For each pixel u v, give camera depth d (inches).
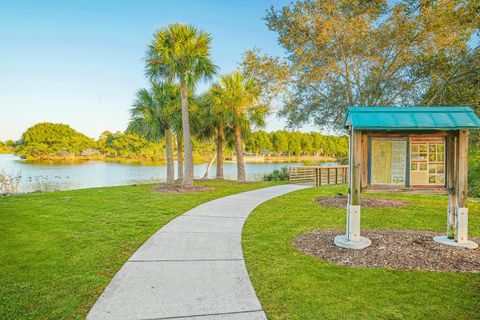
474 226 254.4
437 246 189.5
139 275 152.6
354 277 148.9
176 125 567.5
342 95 365.1
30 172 1231.5
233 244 204.2
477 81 301.4
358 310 118.9
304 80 364.8
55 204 352.5
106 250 189.9
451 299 127.3
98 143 2706.7
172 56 466.9
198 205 354.0
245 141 725.9
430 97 336.5
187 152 514.9
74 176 1055.6
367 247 188.7
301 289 136.7
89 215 293.1
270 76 362.6
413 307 121.0
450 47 308.8
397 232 224.5
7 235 222.1
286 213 308.7
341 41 333.1
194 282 144.6
